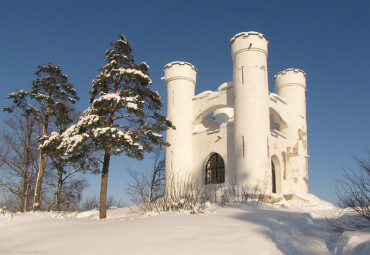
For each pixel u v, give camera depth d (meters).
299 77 31.55
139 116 17.64
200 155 29.34
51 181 28.06
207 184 28.22
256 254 6.39
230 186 24.27
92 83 18.12
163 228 8.49
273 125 31.89
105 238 7.94
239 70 26.84
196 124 31.27
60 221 12.20
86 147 17.48
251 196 22.34
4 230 11.73
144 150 17.25
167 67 32.22
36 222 12.23
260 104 25.67
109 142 16.28
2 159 24.59
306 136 30.95
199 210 12.27
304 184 29.16
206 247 6.79
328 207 19.72
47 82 24.05
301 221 10.44
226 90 28.89
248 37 26.92
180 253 6.43
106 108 17.08
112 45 18.91
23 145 25.53
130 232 8.28
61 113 24.00
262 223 9.59
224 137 27.61
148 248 6.77
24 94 23.25
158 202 15.11
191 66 31.81
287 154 29.80
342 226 8.89
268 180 24.34
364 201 7.57
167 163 30.03
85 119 15.62
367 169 7.59
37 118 24.02
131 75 17.61
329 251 6.51
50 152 17.09
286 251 6.61
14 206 29.05
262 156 24.55
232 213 12.09
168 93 31.83
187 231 8.13
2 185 24.62
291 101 31.02
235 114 26.34
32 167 26.80
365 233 6.55
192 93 31.77
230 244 7.02
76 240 8.12
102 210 15.88
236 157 25.30
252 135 24.91
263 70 26.72
